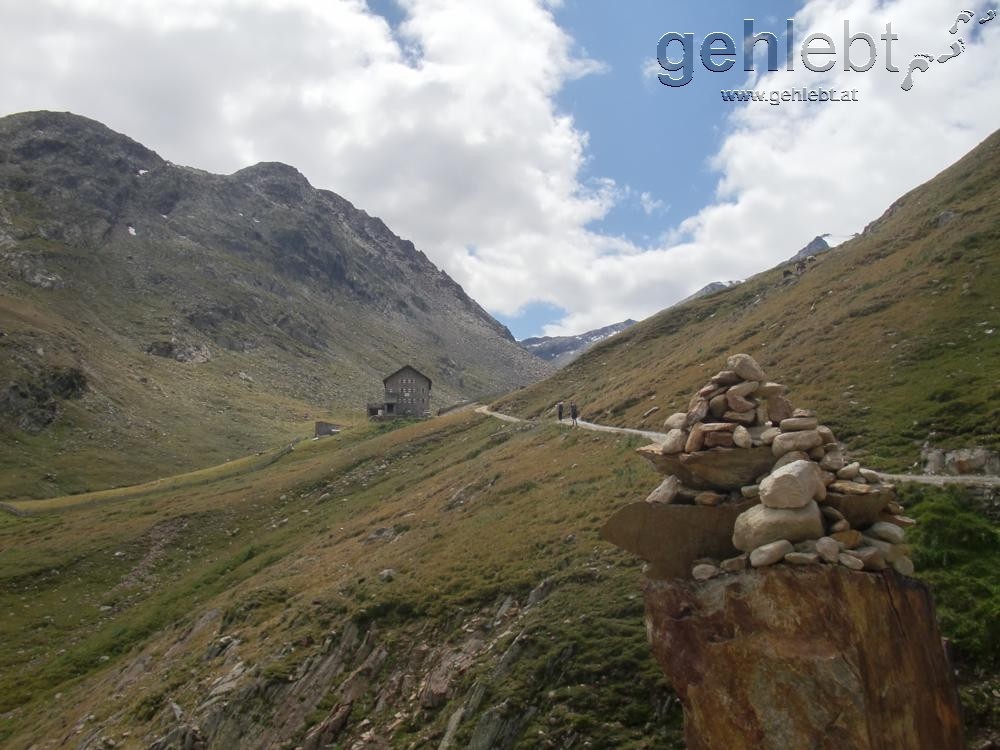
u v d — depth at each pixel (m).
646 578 11.24
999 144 68.88
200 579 58.91
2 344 165.88
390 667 24.19
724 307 94.38
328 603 30.48
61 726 36.59
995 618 15.95
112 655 49.84
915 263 49.62
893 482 23.25
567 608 21.55
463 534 34.25
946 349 34.03
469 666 21.73
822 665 9.24
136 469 141.00
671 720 16.30
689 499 11.45
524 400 94.69
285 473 91.06
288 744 22.69
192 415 183.38
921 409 28.66
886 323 40.50
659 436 41.75
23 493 118.75
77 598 62.16
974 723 13.95
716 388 12.09
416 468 74.00
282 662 26.78
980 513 20.61
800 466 10.35
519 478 42.41
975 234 47.12
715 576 10.48
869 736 8.88
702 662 10.13
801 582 9.64
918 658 9.82
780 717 9.34
